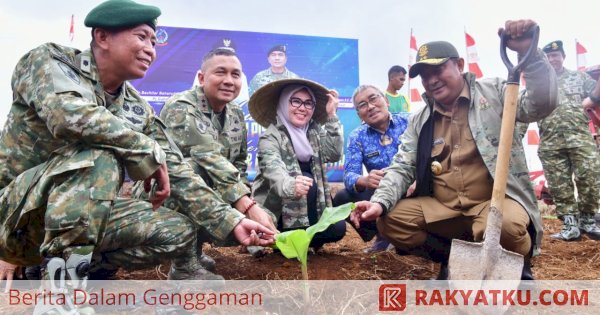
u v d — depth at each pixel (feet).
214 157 9.93
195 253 9.39
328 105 12.73
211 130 10.86
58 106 6.75
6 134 7.66
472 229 10.11
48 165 7.09
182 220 8.48
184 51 31.37
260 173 12.51
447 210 10.27
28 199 6.98
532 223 9.57
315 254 13.16
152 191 8.80
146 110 8.70
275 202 12.27
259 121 13.25
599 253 14.10
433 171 10.49
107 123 6.90
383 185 10.55
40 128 7.51
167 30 31.09
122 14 7.54
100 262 8.86
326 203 13.02
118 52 7.62
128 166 7.18
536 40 8.21
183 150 10.43
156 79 30.91
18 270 9.39
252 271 11.09
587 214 18.26
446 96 10.09
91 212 6.82
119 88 8.31
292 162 12.40
